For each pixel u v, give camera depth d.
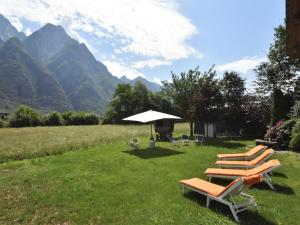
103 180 9.73
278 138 17.02
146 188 8.83
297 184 9.29
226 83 24.89
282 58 29.12
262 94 26.36
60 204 7.56
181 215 6.75
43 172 10.94
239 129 24.97
